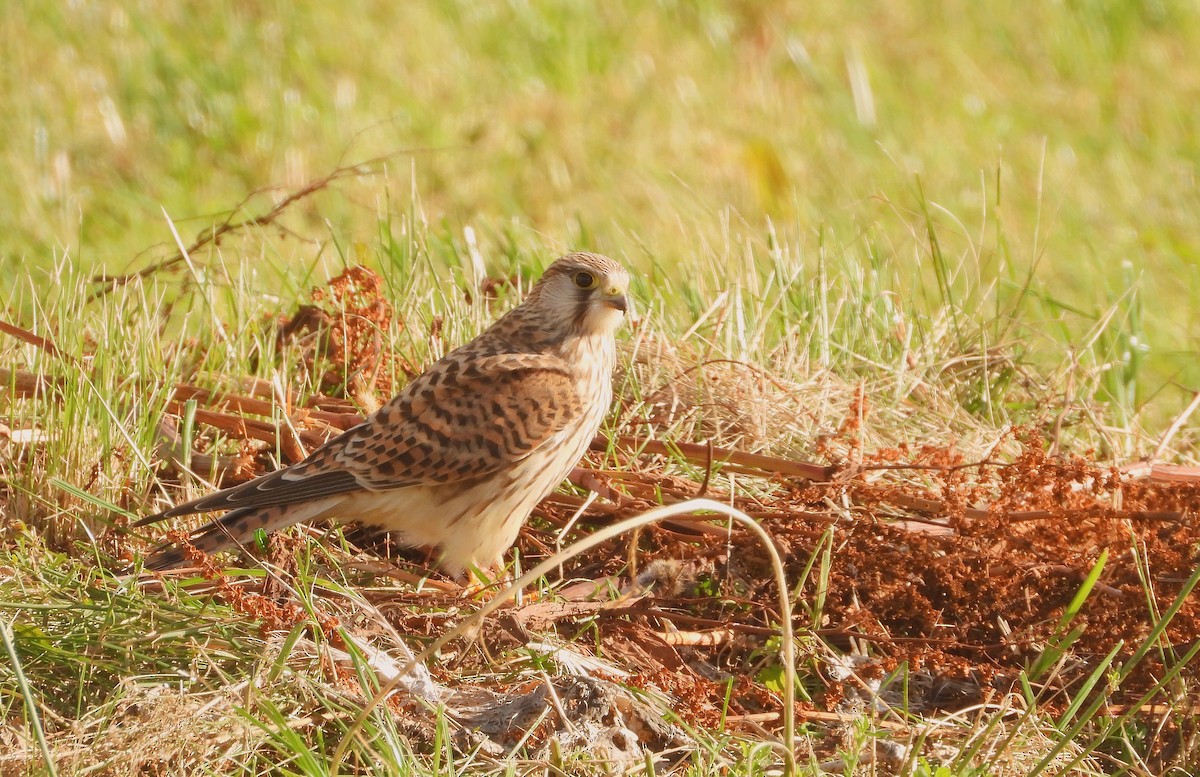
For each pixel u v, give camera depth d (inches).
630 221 623.5
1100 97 816.3
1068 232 644.7
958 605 335.6
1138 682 319.9
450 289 461.7
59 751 268.8
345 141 682.2
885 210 652.1
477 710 292.8
